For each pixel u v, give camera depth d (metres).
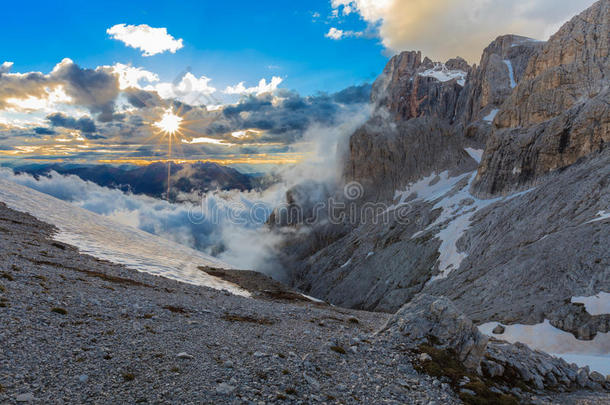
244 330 17.50
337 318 27.50
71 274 22.81
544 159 130.88
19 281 17.22
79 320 14.14
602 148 114.00
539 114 149.25
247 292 39.62
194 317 18.62
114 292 20.44
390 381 13.24
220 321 18.81
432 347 16.33
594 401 14.69
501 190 144.25
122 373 10.34
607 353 45.03
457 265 118.50
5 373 8.95
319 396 10.98
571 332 50.41
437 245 138.38
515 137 150.00
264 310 25.06
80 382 9.39
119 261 36.88
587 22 155.62
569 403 14.37
